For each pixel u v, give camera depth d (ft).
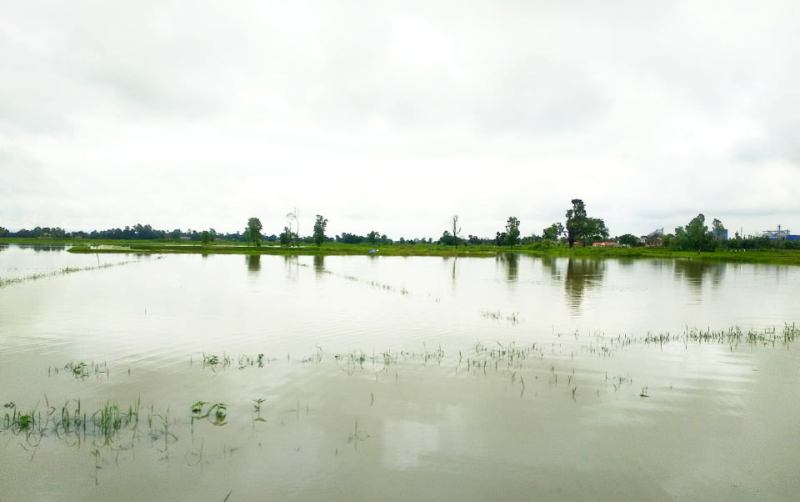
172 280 136.56
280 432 33.47
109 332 65.00
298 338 62.54
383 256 340.39
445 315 81.92
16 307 85.05
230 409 37.50
